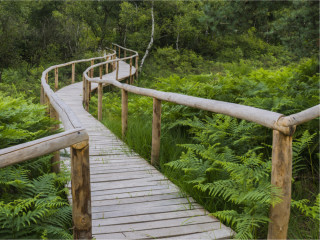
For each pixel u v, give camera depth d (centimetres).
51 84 1470
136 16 2397
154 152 433
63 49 2000
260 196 232
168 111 537
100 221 281
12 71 1541
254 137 396
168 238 256
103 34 2228
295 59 753
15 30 1755
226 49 2752
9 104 417
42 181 282
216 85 620
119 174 398
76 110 876
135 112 716
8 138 328
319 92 498
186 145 361
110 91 1426
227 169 296
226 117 427
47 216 247
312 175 385
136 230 267
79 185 195
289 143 223
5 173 276
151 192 345
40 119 391
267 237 239
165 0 2394
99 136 589
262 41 2839
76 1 2166
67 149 472
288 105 444
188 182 319
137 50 2534
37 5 2442
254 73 779
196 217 291
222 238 257
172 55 2342
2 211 214
